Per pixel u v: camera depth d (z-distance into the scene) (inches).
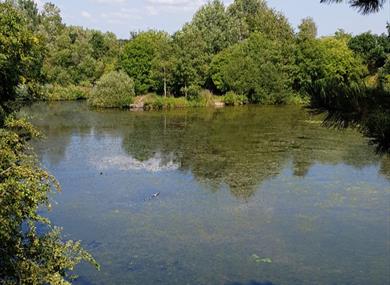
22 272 330.0
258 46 2385.6
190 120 1710.1
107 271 529.3
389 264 545.0
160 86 2322.8
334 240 614.5
